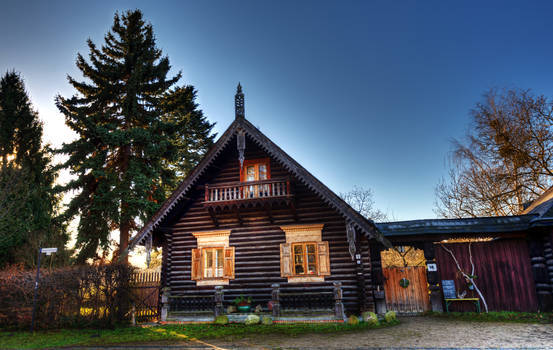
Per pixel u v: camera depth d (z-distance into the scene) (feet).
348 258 45.19
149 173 69.05
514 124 70.49
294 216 48.16
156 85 77.20
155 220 47.73
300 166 44.21
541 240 41.96
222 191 51.11
